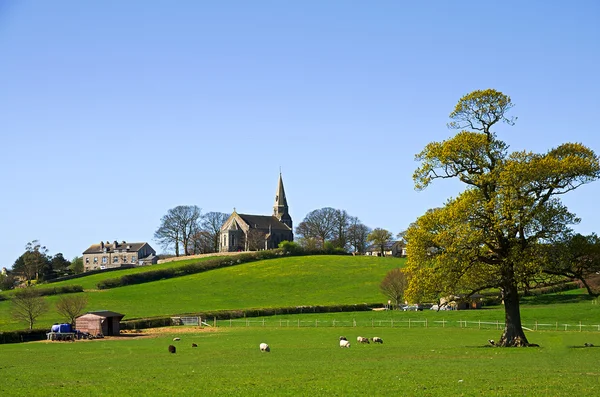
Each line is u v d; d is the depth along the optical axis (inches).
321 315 5275.6
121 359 2434.8
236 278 7775.6
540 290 5487.2
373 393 1391.5
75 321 4402.1
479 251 2485.2
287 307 5511.8
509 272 2508.6
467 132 2527.1
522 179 2391.7
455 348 2603.3
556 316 4379.9
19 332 3924.7
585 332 3553.2
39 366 2209.6
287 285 7283.5
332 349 2691.9
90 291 7145.7
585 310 4557.1
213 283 7519.7
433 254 2527.1
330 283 7313.0
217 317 5201.8
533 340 2999.5
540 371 1717.5
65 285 7411.4
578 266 2482.8
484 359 2105.1
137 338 3853.3
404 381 1551.4
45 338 4069.9
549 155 2477.9
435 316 4820.4
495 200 2388.0
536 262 2374.5
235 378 1674.5
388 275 5954.7
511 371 1723.7
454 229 2444.6
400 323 4539.9
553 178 2410.2
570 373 1667.1
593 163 2395.4
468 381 1531.7
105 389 1523.1
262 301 6427.2
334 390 1438.2
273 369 1886.1
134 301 6481.3
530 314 4503.0
